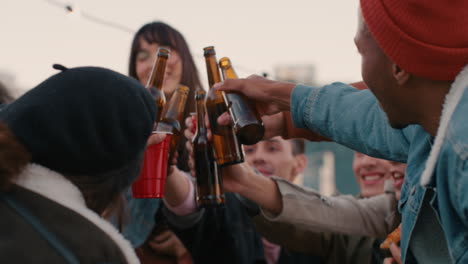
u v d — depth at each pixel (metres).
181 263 1.56
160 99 1.24
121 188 0.85
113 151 0.78
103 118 0.77
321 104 1.11
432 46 0.74
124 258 0.76
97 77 0.80
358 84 1.20
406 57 0.77
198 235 1.53
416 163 0.93
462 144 0.72
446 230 0.79
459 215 0.77
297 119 1.15
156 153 1.11
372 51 0.83
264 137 1.29
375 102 1.06
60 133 0.74
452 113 0.76
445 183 0.78
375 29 0.79
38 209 0.72
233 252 1.60
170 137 1.15
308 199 1.55
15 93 1.58
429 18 0.74
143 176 1.10
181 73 1.91
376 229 1.59
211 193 1.27
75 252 0.70
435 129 0.84
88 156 0.76
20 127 0.73
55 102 0.75
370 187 2.11
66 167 0.76
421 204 0.90
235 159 1.21
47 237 0.69
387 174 2.07
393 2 0.77
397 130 1.01
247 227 1.73
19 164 0.70
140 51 1.93
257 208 1.62
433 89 0.80
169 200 1.41
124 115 0.80
